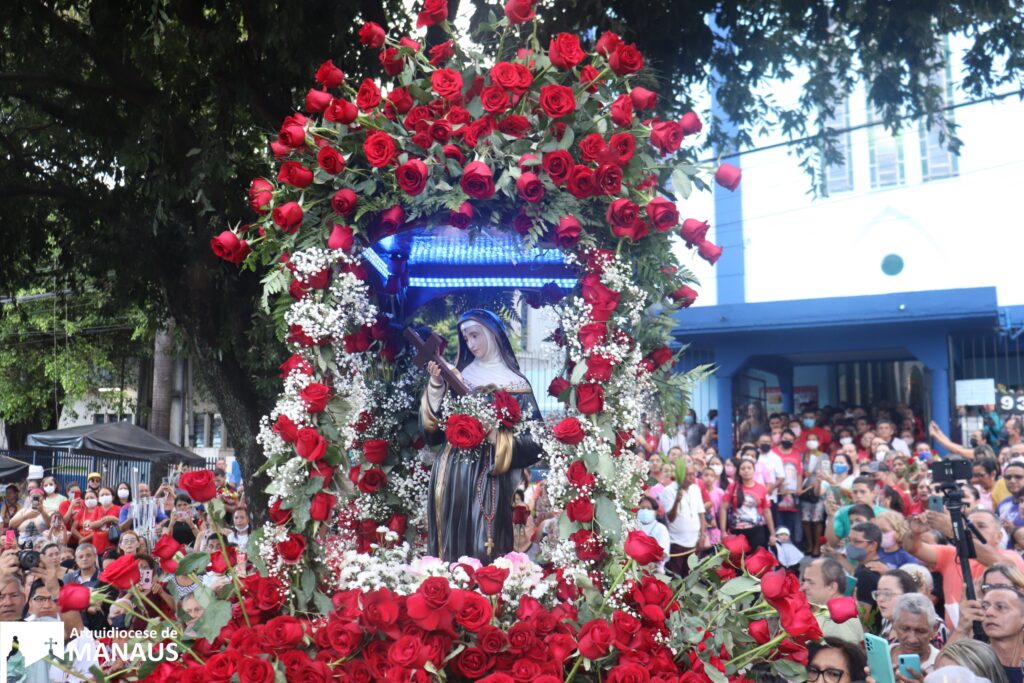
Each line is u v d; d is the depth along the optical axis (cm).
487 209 371
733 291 1781
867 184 1733
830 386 1902
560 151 356
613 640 308
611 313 367
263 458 872
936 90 1035
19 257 1046
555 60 366
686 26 834
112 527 1112
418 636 301
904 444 1242
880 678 353
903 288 1711
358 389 373
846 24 953
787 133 1080
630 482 367
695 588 333
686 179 374
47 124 980
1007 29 878
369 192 363
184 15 812
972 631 484
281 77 814
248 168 862
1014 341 1723
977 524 582
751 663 336
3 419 2616
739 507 1074
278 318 369
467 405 391
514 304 457
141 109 852
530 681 297
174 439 2645
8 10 834
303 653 308
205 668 296
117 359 2438
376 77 813
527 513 407
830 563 532
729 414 1677
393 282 437
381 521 438
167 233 866
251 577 338
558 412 400
